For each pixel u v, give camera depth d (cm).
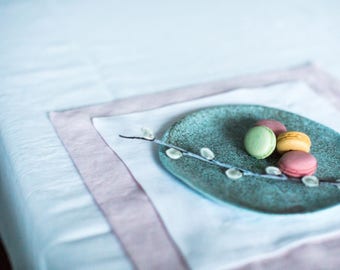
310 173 57
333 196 55
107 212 53
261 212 52
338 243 52
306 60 97
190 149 61
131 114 70
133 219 52
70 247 49
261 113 69
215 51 98
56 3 114
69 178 58
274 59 96
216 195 53
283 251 50
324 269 49
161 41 100
